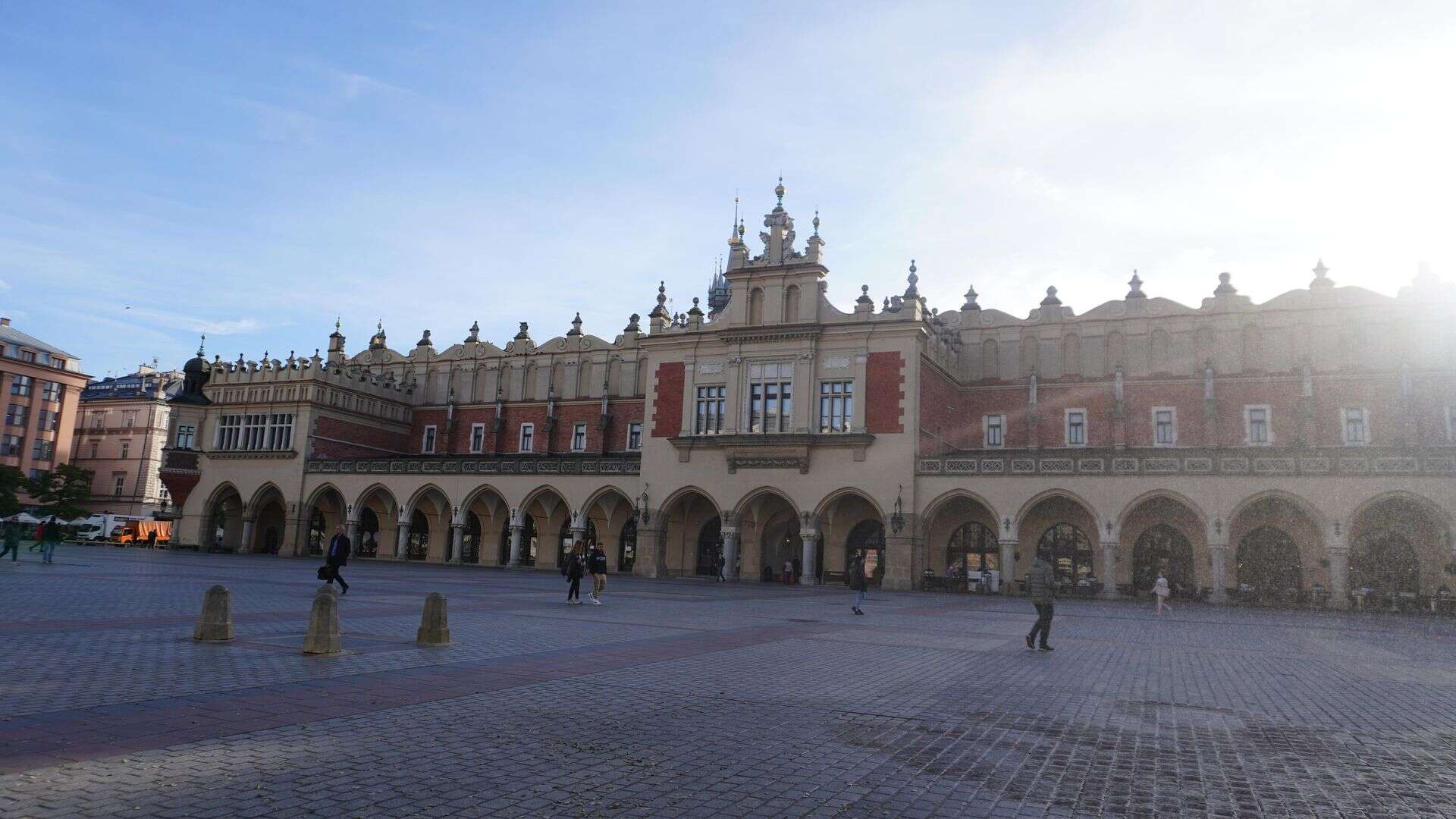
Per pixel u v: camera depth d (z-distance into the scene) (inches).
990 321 2193.7
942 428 2050.9
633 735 384.5
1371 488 1517.0
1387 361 1836.9
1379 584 1657.2
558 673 538.6
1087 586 1782.7
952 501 1937.7
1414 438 1784.0
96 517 3144.7
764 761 348.8
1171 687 572.1
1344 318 1878.7
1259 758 381.4
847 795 309.1
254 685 455.5
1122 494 1688.0
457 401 2773.1
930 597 1611.7
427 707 422.6
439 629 634.8
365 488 2455.7
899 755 366.9
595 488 2180.1
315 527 2721.5
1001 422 2134.6
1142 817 296.5
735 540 2003.0
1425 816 304.0
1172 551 1802.4
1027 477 1761.8
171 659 522.9
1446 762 379.6
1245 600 1640.0
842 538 2012.8
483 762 331.3
